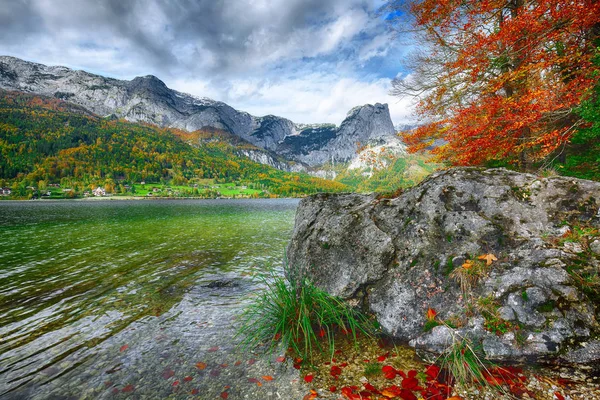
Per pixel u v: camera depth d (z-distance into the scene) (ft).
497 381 11.74
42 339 18.60
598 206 16.14
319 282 21.44
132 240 62.75
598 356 11.52
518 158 38.27
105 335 18.94
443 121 38.75
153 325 20.26
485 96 37.06
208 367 14.67
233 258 43.68
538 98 29.94
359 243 20.83
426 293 16.24
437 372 12.84
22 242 60.90
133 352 16.56
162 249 51.44
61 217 132.98
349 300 18.92
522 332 12.78
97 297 26.78
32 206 292.20
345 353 15.10
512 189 18.57
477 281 15.24
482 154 36.73
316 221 26.11
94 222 106.83
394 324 16.16
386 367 13.48
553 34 30.76
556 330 12.37
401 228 19.77
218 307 23.50
